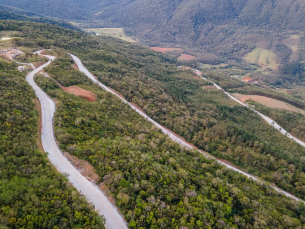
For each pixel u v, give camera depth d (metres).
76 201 50.28
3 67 118.19
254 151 118.31
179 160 84.25
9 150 59.16
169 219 53.09
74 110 94.25
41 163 60.41
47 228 43.12
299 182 96.25
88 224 46.56
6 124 68.31
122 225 51.56
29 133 71.56
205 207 59.69
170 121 129.50
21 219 41.75
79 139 75.88
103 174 62.19
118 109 116.94
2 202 44.62
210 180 74.75
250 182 87.62
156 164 71.94
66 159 67.06
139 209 52.66
